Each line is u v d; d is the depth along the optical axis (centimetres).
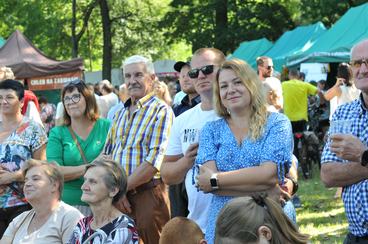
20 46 1661
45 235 516
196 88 494
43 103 1536
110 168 474
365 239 404
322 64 1764
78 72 1683
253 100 417
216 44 3681
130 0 3884
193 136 487
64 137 618
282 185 425
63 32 3953
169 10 4028
